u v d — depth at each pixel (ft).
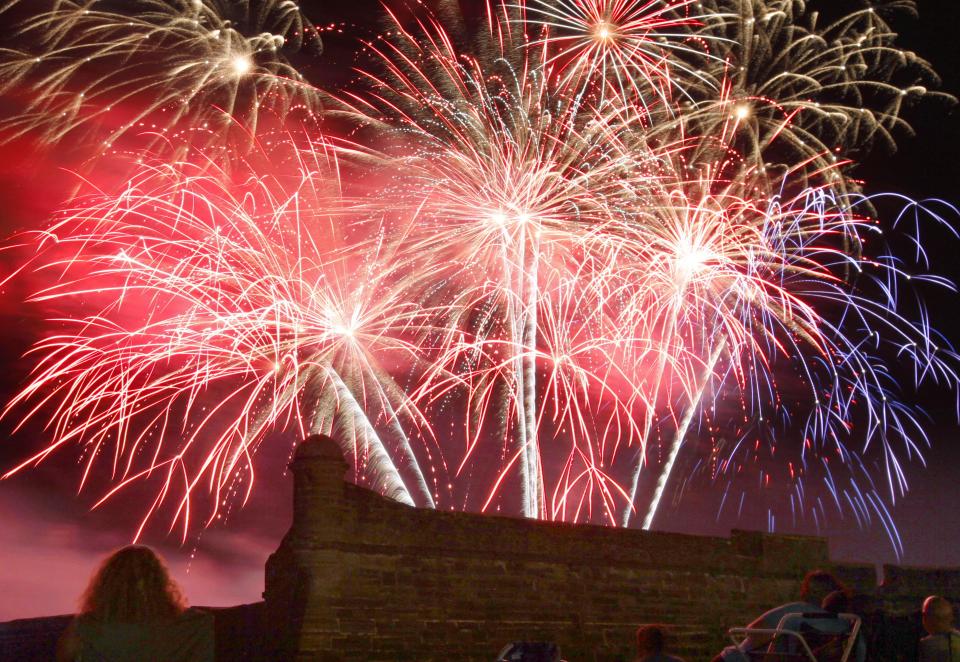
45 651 44.50
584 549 42.73
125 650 16.35
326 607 35.17
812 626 27.02
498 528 40.52
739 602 46.80
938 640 29.58
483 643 38.29
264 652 36.60
